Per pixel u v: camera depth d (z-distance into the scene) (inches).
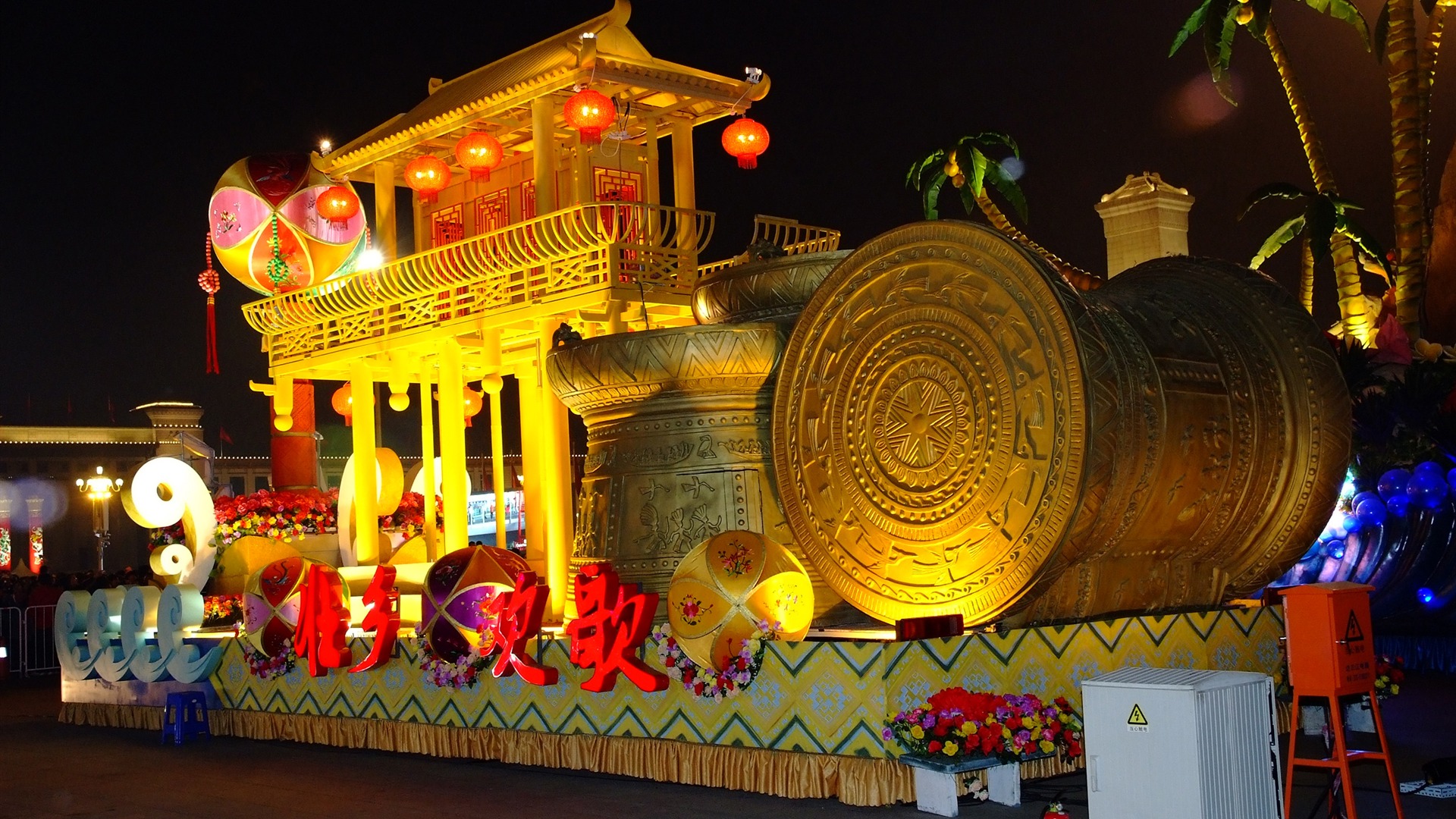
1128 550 381.4
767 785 346.6
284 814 359.9
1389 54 743.1
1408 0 737.0
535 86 570.9
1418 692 486.6
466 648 429.1
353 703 474.6
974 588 356.8
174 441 2258.9
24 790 419.5
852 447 392.8
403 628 619.8
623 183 641.6
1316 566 574.6
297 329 698.2
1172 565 402.9
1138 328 379.2
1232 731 258.1
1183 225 761.0
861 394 391.2
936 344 370.9
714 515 442.3
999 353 354.0
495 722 425.4
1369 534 561.9
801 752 343.3
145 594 559.2
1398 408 567.5
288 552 684.1
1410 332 715.4
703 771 362.6
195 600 538.3
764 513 444.1
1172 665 387.5
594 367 448.8
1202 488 380.2
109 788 416.8
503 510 671.8
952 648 337.7
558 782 383.2
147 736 538.9
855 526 390.6
